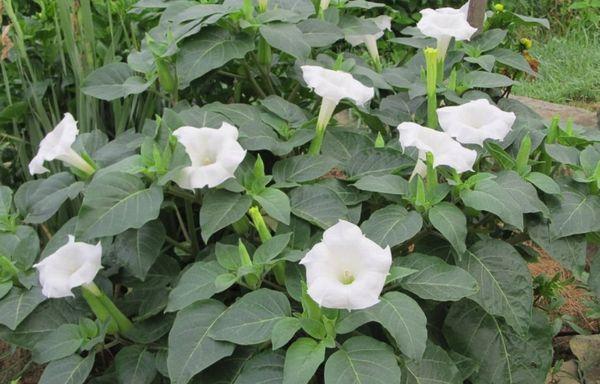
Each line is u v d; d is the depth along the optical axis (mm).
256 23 1232
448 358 1040
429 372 1032
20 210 1218
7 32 1368
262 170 1096
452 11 1365
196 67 1203
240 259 1057
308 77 1149
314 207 1102
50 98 1525
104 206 1038
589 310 1554
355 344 966
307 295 966
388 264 937
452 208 1057
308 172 1139
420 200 1066
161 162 1065
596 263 1130
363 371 938
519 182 1097
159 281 1171
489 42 1427
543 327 1141
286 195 1091
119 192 1051
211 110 1200
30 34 1494
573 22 3379
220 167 1030
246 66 1337
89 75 1295
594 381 1377
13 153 1546
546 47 3145
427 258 1056
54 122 1446
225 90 1463
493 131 1090
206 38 1232
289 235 1037
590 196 1123
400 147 1201
